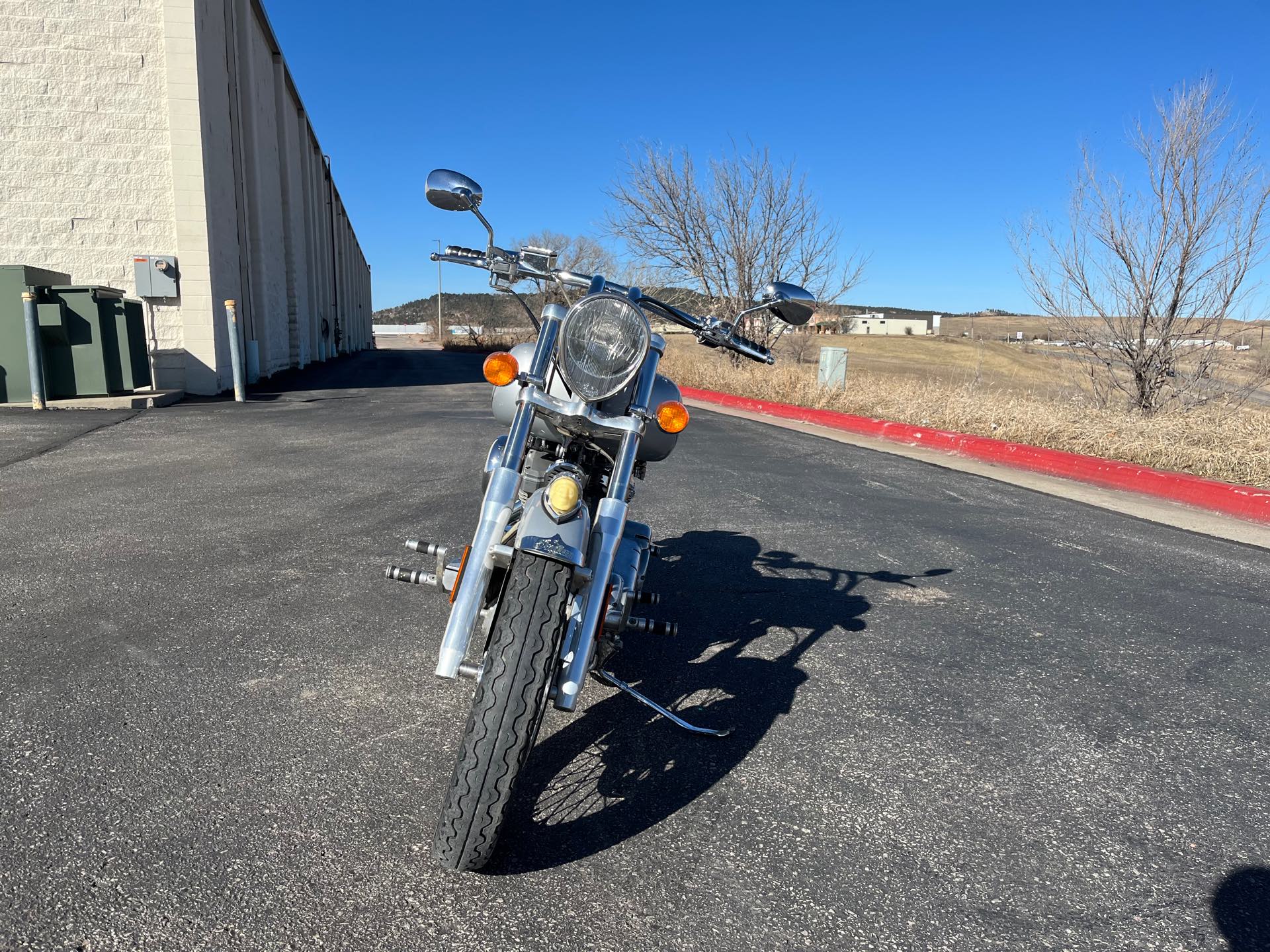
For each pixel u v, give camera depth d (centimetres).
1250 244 1123
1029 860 248
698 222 2197
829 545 591
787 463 942
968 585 513
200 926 202
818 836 254
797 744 311
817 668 381
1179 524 694
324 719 308
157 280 1494
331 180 3888
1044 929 219
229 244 1725
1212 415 1034
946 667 388
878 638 420
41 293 1237
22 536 529
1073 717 342
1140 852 254
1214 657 411
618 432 282
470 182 322
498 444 330
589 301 261
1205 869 247
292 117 2697
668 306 336
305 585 454
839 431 1279
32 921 200
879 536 624
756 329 2189
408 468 807
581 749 299
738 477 836
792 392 1603
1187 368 1183
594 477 315
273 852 231
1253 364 1159
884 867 241
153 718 303
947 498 777
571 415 273
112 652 358
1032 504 761
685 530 618
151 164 1496
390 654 368
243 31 1950
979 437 1080
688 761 295
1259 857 254
